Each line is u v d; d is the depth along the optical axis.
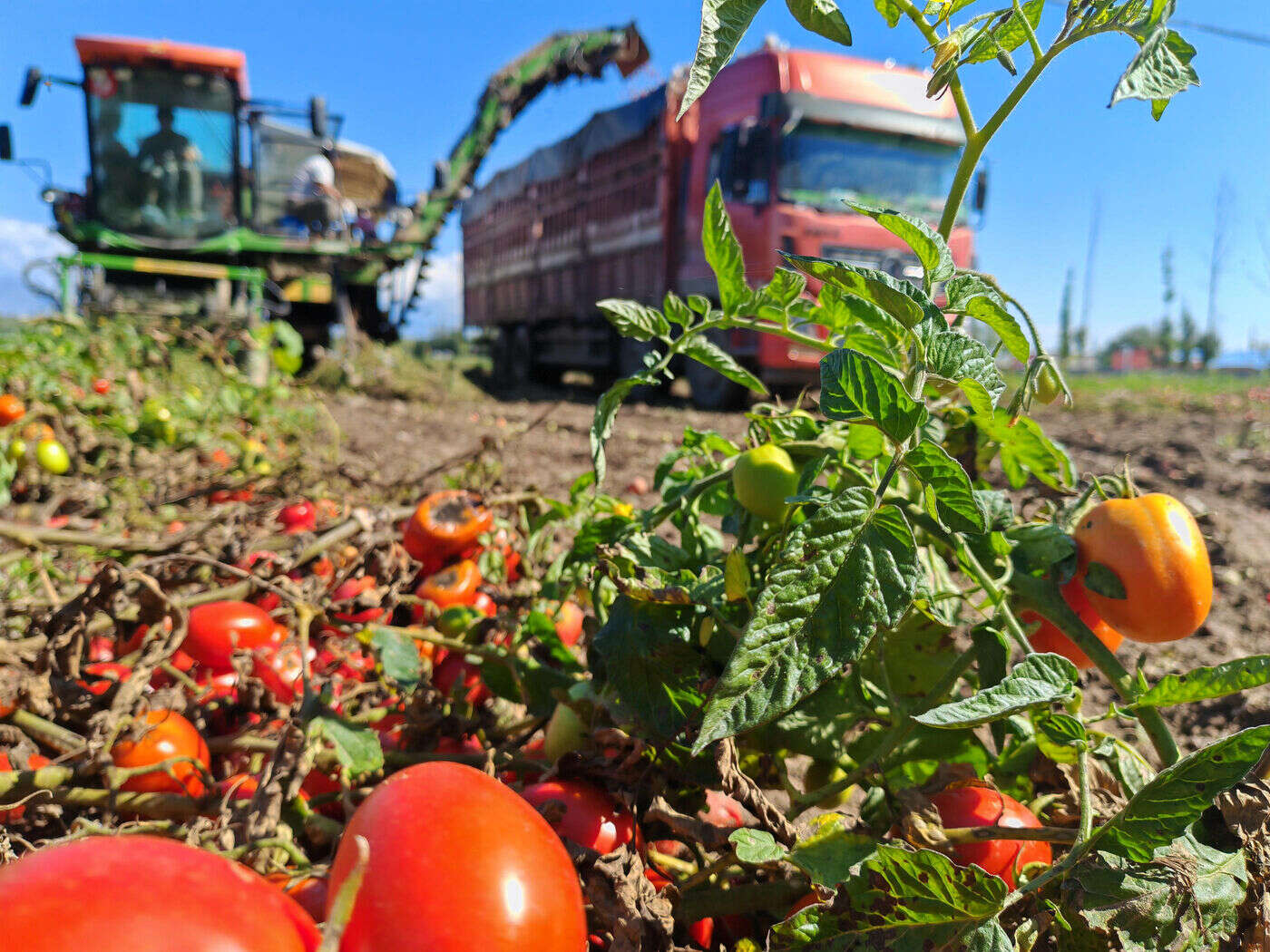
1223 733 0.93
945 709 0.34
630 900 0.36
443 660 0.66
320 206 5.23
